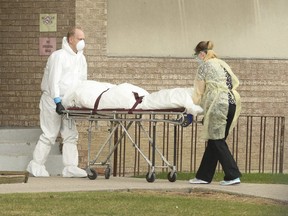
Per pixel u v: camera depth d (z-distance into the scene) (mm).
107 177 35594
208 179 33250
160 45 43219
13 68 42938
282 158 43344
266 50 44031
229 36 43688
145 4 43031
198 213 27406
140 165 42438
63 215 26812
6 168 37594
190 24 43375
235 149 43625
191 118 33344
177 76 43312
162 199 29719
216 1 43594
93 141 41969
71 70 35812
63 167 38969
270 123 43750
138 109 33469
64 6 42312
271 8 44000
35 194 30203
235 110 33031
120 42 42844
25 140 40688
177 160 42719
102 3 42531
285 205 28734
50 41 42406
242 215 27156
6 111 43031
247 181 36969
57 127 36469
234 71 43719
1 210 27344
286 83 44156
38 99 42625
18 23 42812
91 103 34188
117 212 27312
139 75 43031
